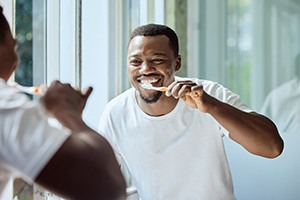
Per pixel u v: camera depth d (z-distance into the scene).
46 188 0.69
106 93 1.92
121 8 2.00
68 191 0.68
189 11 2.63
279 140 1.33
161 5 2.32
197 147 1.42
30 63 1.54
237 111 1.29
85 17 1.75
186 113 1.42
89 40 1.79
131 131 1.46
